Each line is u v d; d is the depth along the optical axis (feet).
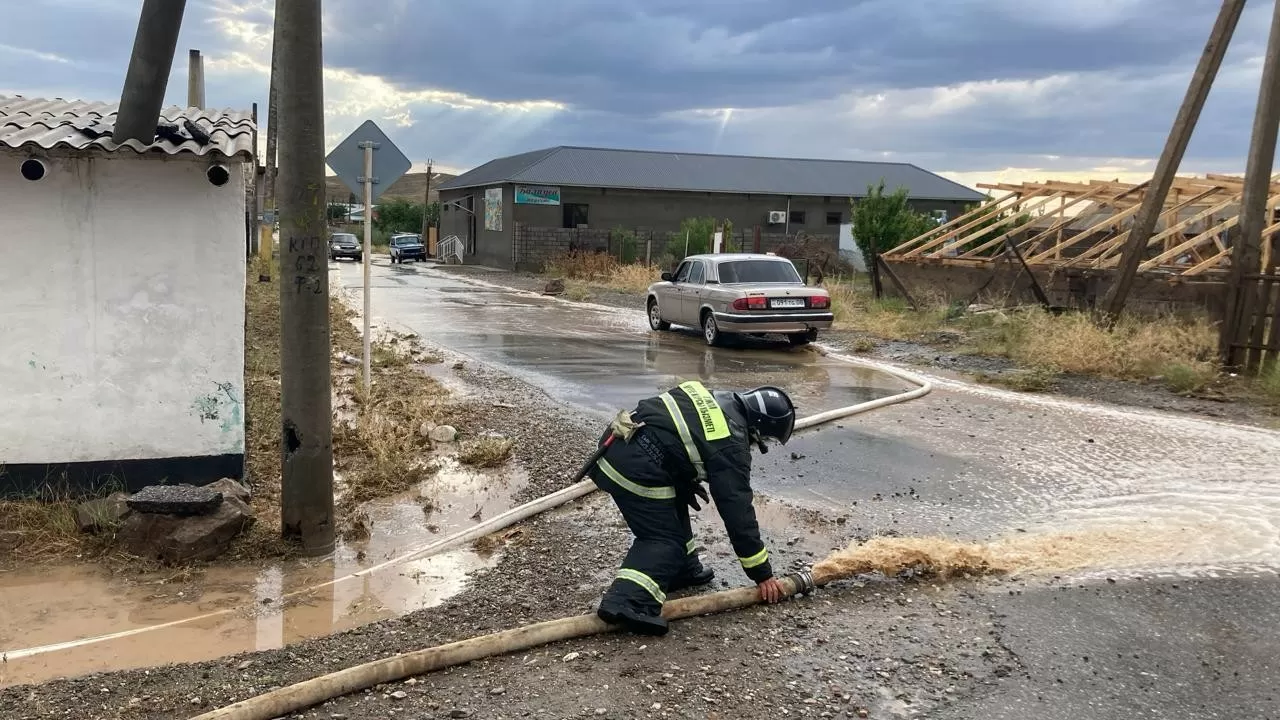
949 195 149.69
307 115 15.66
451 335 50.67
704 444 13.24
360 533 17.80
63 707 11.05
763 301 45.11
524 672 11.95
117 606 14.34
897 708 11.17
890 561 15.46
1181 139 40.24
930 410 30.27
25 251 17.26
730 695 11.42
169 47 16.03
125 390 18.08
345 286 92.43
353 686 11.30
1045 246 65.21
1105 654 12.66
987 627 13.55
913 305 59.11
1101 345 37.50
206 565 16.10
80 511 16.87
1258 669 12.24
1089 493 20.65
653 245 129.39
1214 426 27.68
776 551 16.87
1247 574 15.61
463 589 15.14
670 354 44.11
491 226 137.28
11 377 17.48
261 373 33.04
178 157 17.28
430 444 24.41
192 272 18.13
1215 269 43.04
